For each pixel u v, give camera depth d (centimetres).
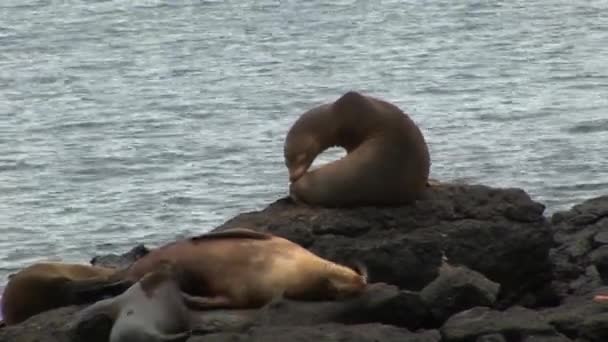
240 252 4334
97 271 4622
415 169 4925
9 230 10812
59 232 10675
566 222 5784
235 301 4275
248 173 13375
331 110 4981
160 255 4388
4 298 4609
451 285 4419
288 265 4288
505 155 13812
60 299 4559
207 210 11469
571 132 15600
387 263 4744
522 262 4903
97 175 13700
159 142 16138
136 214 11338
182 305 4175
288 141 5028
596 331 4172
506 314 4250
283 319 4191
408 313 4294
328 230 4812
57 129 17925
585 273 5184
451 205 4969
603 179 12156
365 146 4928
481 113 18050
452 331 4134
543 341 4069
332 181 4925
